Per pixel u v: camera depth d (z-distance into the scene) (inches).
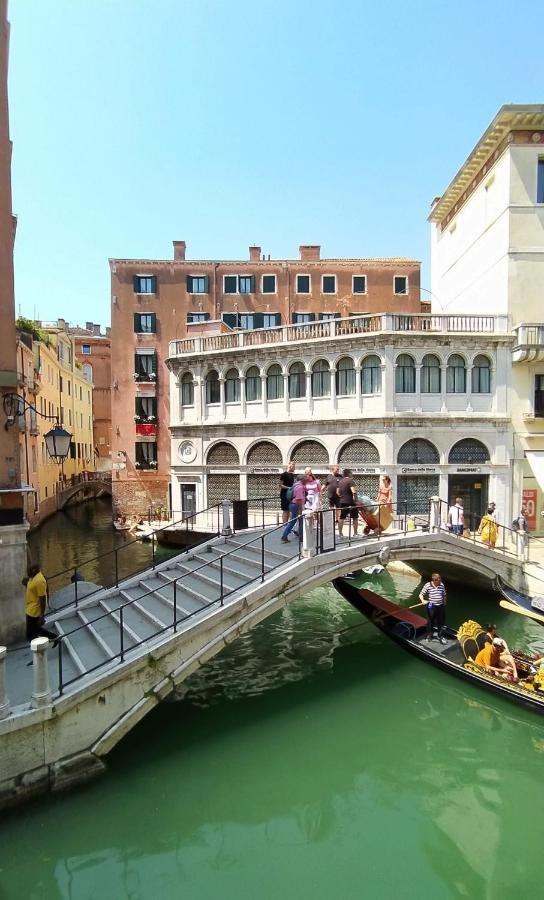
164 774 295.4
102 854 242.1
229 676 422.9
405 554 477.1
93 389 1959.9
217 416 891.4
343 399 793.6
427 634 462.3
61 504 1364.4
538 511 776.9
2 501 361.7
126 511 1152.2
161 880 227.1
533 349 740.0
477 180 880.3
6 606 360.5
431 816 269.0
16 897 219.6
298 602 617.9
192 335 1034.1
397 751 324.5
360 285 1198.9
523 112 736.3
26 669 317.4
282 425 828.6
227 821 264.1
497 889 221.6
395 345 752.3
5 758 251.4
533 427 772.0
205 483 895.7
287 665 442.9
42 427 1185.4
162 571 452.4
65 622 380.2
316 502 472.1
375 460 765.3
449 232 1014.4
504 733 346.6
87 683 277.7
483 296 856.9
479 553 543.5
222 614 338.0
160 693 304.7
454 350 760.3
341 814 269.7
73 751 272.7
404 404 757.3
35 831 251.4
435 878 227.6
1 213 362.9
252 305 1187.3
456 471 759.1
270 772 301.4
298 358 822.5
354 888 222.2
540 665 367.9
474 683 378.6
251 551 458.3
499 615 566.6
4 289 363.3
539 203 775.1
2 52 362.3
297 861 237.9
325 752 321.1
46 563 794.2
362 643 490.6
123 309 1173.7
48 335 1305.4
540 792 288.7
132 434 1163.9
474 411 768.3
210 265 1185.4
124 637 336.2
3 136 364.5
